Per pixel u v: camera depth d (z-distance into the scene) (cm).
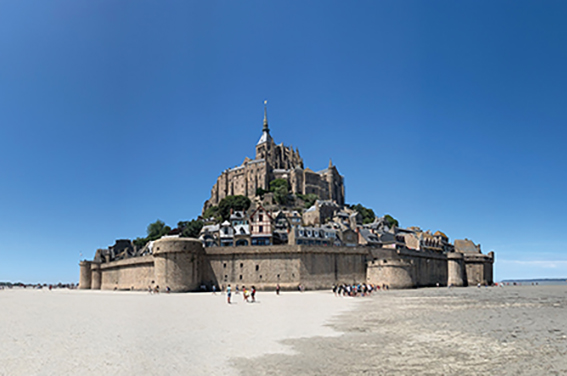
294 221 16500
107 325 3988
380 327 3875
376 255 12000
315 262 10881
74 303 6925
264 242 12975
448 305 6241
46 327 3853
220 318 4559
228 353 2728
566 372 2292
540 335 3409
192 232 17438
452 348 2892
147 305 6353
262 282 10631
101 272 14962
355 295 8812
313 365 2423
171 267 10412
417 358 2598
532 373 2277
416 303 6662
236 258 10888
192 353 2720
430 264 14012
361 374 2245
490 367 2395
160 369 2322
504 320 4384
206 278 10881
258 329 3741
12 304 6838
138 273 12300
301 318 4575
